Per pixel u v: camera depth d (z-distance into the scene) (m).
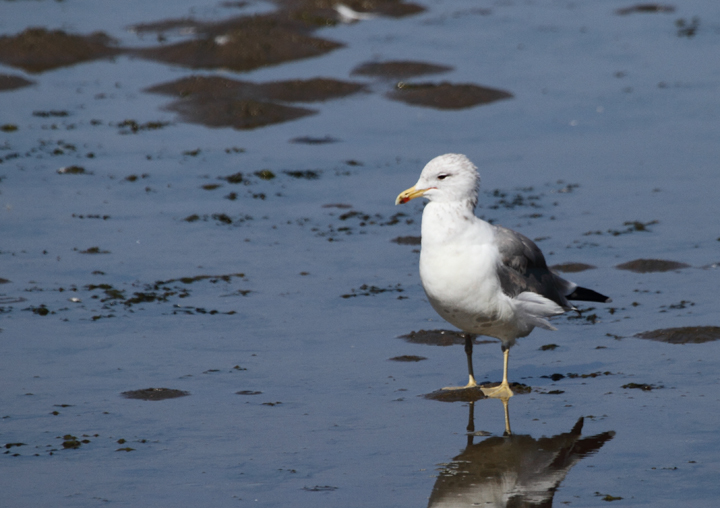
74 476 8.09
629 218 16.86
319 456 8.46
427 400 9.82
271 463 8.32
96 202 18.36
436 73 29.88
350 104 26.88
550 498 7.55
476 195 9.84
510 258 9.91
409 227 16.88
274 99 27.34
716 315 12.02
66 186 19.41
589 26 36.91
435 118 25.20
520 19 38.75
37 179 19.86
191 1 43.09
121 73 30.64
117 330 11.99
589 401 9.62
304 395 9.97
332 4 40.03
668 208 17.33
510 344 10.23
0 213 17.53
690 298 12.77
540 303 9.79
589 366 10.66
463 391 9.97
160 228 16.78
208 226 16.91
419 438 8.84
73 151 22.19
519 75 29.59
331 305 12.97
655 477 7.88
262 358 11.06
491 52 32.97
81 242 15.95
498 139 22.98
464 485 7.84
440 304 9.96
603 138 22.69
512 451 8.48
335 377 10.48
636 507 7.36
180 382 10.33
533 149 21.98
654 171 19.84
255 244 15.92
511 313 9.87
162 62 31.97
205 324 12.23
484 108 25.98
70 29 36.41
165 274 14.36
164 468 8.24
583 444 8.59
